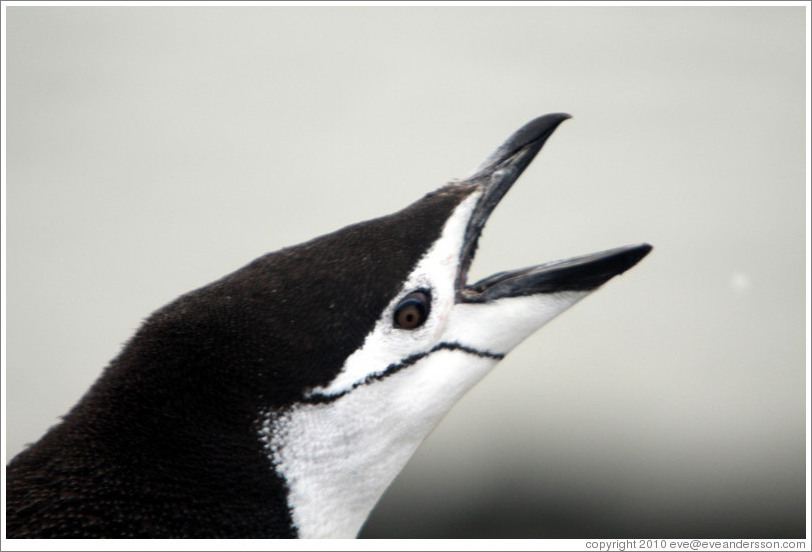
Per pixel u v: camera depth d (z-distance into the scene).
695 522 16.81
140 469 6.62
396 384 7.50
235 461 6.82
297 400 7.05
